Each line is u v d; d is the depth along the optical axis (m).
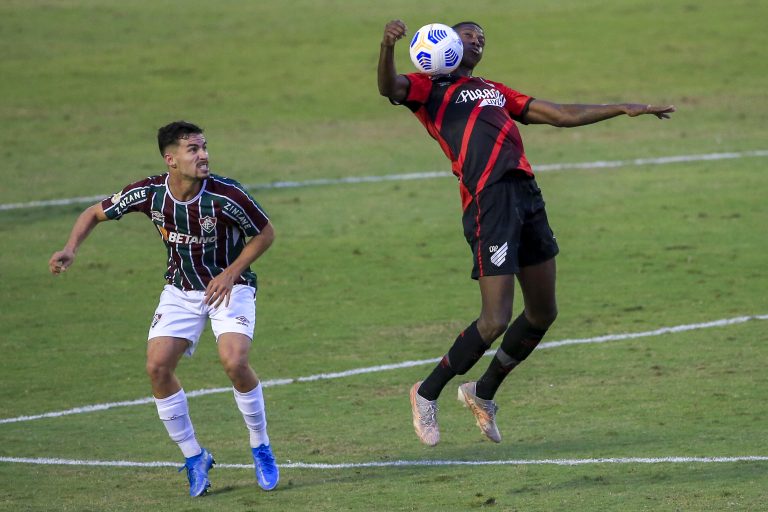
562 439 25.56
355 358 33.62
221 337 22.09
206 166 21.44
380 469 23.78
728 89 74.62
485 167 21.59
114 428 27.88
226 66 82.75
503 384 30.55
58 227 50.19
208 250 22.23
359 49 86.25
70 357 34.25
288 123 69.69
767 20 90.81
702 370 30.89
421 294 40.47
